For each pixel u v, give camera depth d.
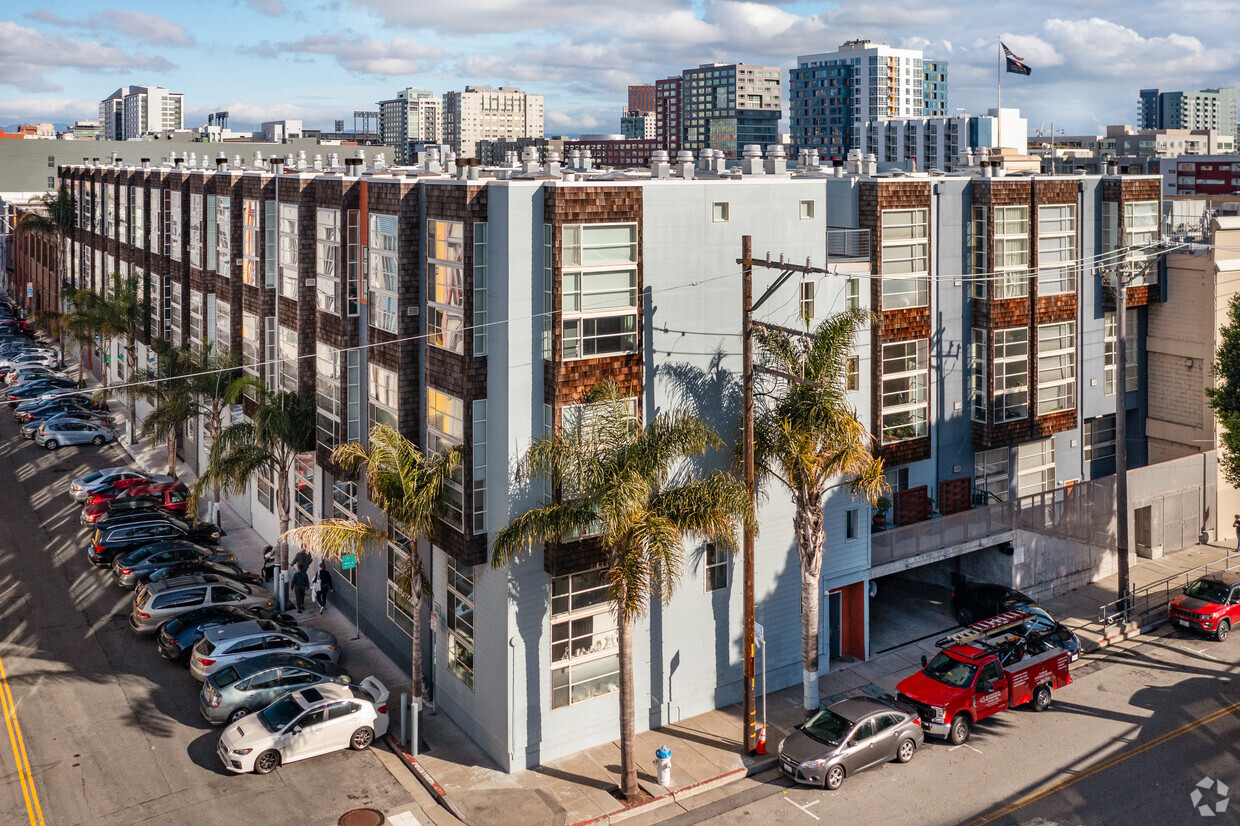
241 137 149.25
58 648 34.16
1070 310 41.09
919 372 36.47
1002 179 38.34
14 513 48.72
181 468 57.03
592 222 26.88
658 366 28.64
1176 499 45.38
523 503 26.98
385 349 31.55
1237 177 160.38
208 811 25.05
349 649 34.97
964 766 27.69
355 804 25.64
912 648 35.34
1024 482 42.09
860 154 40.88
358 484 35.34
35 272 105.19
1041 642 31.44
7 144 120.19
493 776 26.98
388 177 35.62
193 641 32.91
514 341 26.45
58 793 25.59
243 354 44.94
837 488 32.97
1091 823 24.89
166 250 56.41
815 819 25.11
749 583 27.64
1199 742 28.94
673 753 28.20
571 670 28.16
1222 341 45.06
